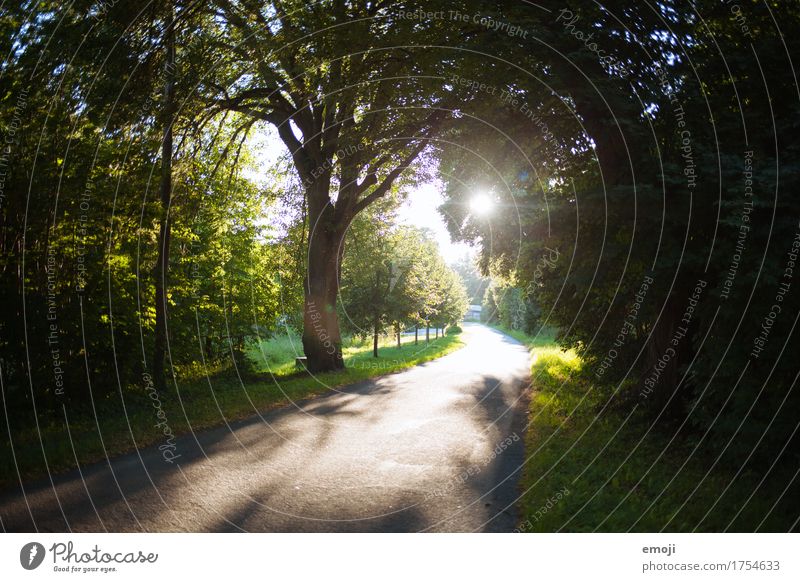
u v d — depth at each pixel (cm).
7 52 909
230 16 1374
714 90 789
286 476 684
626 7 827
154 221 1209
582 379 1487
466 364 2527
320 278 2008
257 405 1215
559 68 875
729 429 655
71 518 521
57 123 969
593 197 766
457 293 4691
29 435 826
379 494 623
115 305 1161
